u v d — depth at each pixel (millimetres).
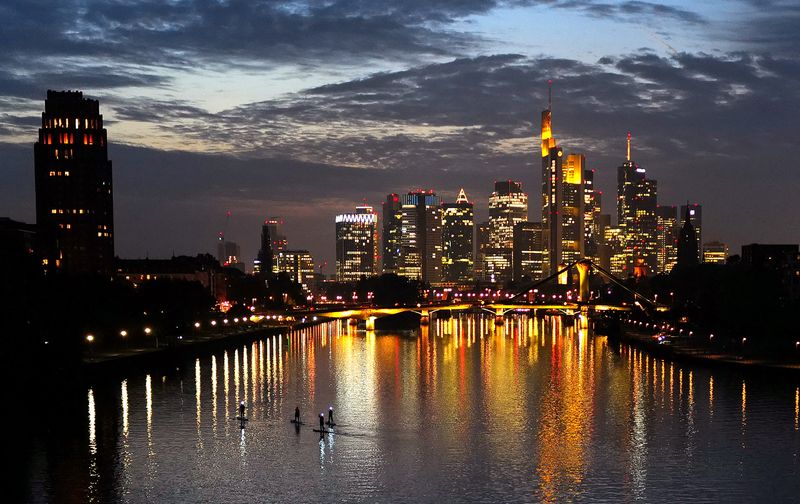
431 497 154375
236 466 173250
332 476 166750
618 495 155500
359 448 188000
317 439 196875
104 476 166500
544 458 180000
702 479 165000
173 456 181000
